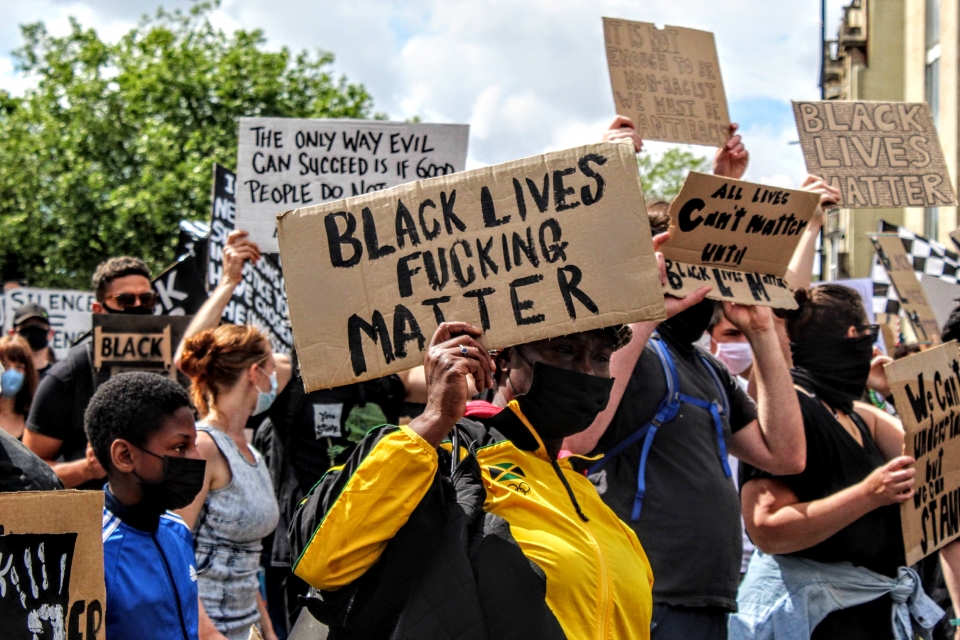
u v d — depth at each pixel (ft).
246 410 13.51
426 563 7.33
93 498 7.55
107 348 17.79
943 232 41.01
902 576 12.64
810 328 13.51
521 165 8.20
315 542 7.28
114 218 84.02
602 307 7.93
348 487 7.30
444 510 7.46
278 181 18.39
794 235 11.60
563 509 8.18
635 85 14.66
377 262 8.17
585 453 10.97
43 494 7.29
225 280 18.10
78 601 7.42
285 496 16.02
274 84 93.40
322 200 18.35
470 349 7.62
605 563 7.98
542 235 8.07
